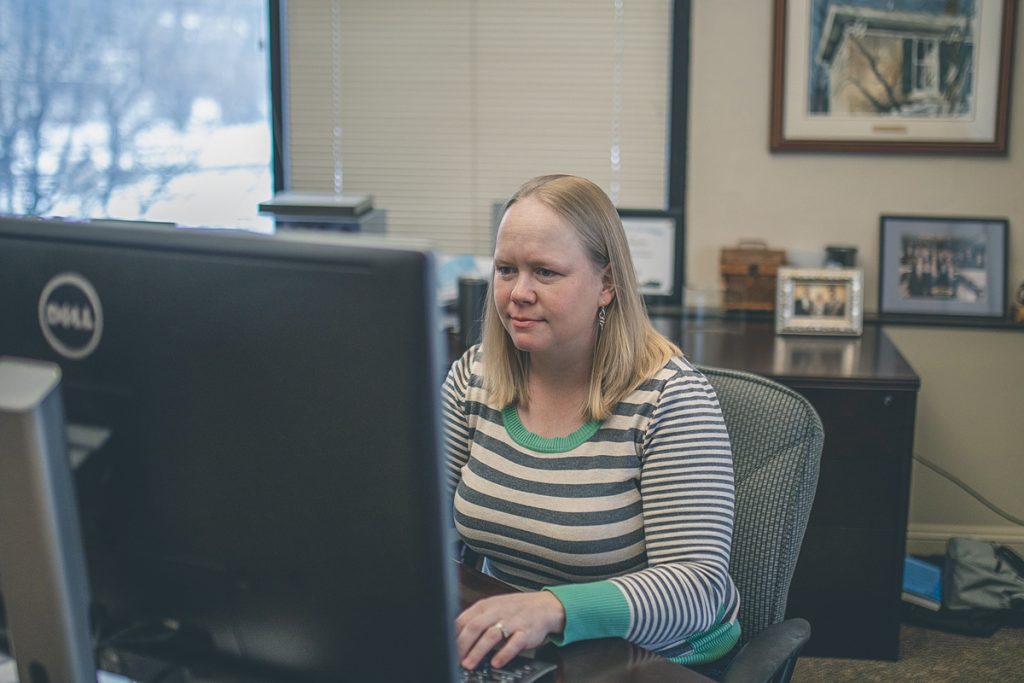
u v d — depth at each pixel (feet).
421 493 2.37
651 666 3.68
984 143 9.66
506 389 4.89
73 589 2.53
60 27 10.89
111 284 2.56
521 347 4.62
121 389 2.60
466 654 3.60
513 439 4.84
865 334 9.50
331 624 2.55
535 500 4.69
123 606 2.83
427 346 2.31
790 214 10.08
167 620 2.79
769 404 5.00
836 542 8.39
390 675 2.54
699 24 9.86
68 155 11.16
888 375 8.07
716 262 10.25
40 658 2.58
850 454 8.21
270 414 2.46
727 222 10.18
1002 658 8.66
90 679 2.63
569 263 4.54
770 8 9.73
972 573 9.17
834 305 9.38
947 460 10.23
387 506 2.40
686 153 10.11
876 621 8.49
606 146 10.36
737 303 9.87
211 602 2.69
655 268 10.18
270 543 2.55
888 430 8.13
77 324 2.62
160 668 2.92
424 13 10.32
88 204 11.23
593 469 4.66
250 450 2.50
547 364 4.78
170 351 2.53
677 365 4.78
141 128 11.03
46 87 11.03
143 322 2.54
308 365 2.39
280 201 9.18
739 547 4.93
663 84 10.15
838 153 9.88
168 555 2.69
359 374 2.35
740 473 4.98
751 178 10.07
